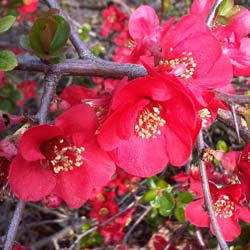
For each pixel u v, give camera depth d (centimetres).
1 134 26
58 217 39
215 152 14
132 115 12
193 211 18
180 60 13
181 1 38
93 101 13
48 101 13
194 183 20
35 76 42
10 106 37
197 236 27
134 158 13
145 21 15
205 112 14
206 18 15
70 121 12
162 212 26
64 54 14
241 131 16
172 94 11
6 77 35
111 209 32
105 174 13
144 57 11
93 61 14
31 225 36
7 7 25
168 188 26
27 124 12
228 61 13
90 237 33
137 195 32
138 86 11
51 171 13
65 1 48
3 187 14
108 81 17
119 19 39
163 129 13
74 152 13
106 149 12
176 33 13
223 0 15
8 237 12
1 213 35
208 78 13
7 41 43
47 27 13
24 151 12
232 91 16
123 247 30
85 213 38
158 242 30
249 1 27
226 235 17
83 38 37
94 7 49
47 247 37
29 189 12
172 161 13
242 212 17
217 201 17
